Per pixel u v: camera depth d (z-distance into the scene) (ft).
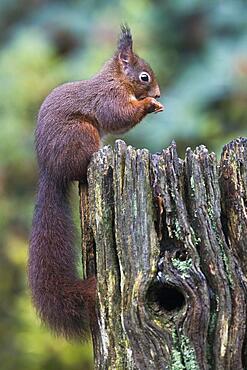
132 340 24.30
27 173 52.80
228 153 25.50
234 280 24.36
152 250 24.57
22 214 51.96
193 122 53.42
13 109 52.21
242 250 24.86
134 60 35.94
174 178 24.86
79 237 29.25
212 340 24.18
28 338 47.52
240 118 55.06
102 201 25.55
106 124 33.19
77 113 31.86
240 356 24.14
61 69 53.31
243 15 61.05
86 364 47.88
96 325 25.64
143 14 58.75
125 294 24.59
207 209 24.80
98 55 54.08
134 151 25.25
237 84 55.36
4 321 50.31
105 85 33.60
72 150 30.09
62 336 26.96
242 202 25.08
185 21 61.41
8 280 51.39
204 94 55.57
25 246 50.44
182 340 24.02
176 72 58.44
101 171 25.67
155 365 24.03
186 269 24.23
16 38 57.52
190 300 24.08
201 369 23.94
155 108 34.06
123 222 24.94
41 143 30.50
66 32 60.80
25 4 63.41
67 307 26.73
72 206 29.73
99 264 25.31
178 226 24.59
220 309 24.18
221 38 60.34
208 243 24.49
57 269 27.84
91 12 61.93
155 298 24.50
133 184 25.03
